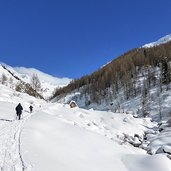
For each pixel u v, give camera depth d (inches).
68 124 1421.0
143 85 5506.9
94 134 1368.1
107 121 2474.2
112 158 1101.1
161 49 7701.8
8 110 1950.1
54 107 2481.5
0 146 822.5
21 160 710.5
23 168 653.9
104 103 6077.8
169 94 4579.2
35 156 770.8
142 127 2613.2
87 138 1235.9
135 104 4886.8
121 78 6825.8
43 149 887.1
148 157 1124.5
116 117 2600.9
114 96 5925.2
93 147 1149.7
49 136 1090.1
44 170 681.0
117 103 5492.1
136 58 7647.6
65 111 2357.3
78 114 2369.6
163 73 5182.1
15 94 3481.8
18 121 1338.6
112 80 6747.1
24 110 2139.5
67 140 1114.7
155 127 2723.9
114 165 1015.0
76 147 1066.7
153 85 5408.5
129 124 2534.5
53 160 802.2
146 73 6378.0
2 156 729.6
